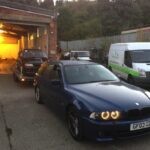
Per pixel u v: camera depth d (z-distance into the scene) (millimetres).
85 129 5352
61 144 5625
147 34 25406
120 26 58000
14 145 5648
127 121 5195
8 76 17344
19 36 36000
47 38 21250
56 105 7000
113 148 5355
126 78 13188
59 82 6812
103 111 5156
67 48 43781
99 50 29469
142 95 5840
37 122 7125
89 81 6805
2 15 18578
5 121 7273
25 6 19422
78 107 5531
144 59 12898
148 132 5426
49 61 8797
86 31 60031
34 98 10148
